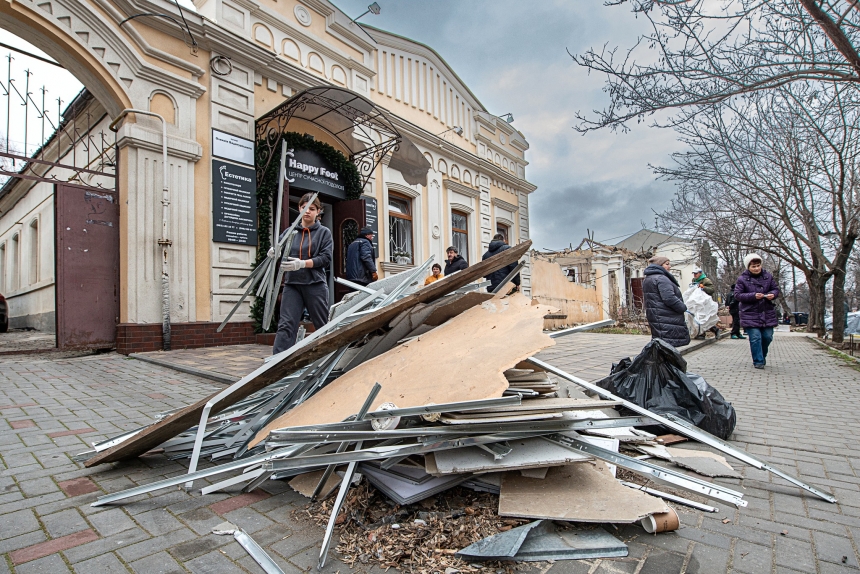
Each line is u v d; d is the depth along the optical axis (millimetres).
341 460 1897
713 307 11852
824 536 1888
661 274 6164
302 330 3912
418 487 1940
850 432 3451
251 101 8523
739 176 10492
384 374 2219
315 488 2098
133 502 2141
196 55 7844
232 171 8117
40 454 2732
